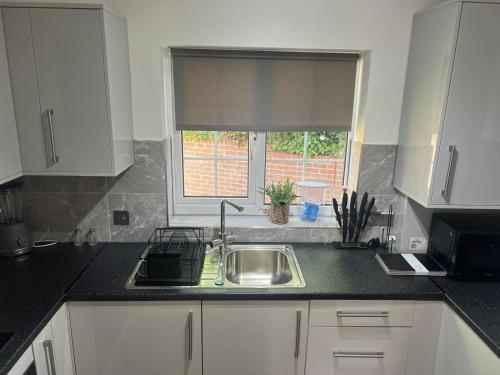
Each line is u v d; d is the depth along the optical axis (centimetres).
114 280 186
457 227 196
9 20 170
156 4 199
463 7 162
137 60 205
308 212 243
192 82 219
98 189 222
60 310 169
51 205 222
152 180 222
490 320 160
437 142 176
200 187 251
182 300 178
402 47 207
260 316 183
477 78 169
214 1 199
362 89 221
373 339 189
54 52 173
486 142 177
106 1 197
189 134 241
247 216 252
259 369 192
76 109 180
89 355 184
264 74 219
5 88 172
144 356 186
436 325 187
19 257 209
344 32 205
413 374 195
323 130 229
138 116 213
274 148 245
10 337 142
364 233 234
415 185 198
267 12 202
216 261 209
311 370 193
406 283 190
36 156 184
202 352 187
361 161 223
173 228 223
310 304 182
